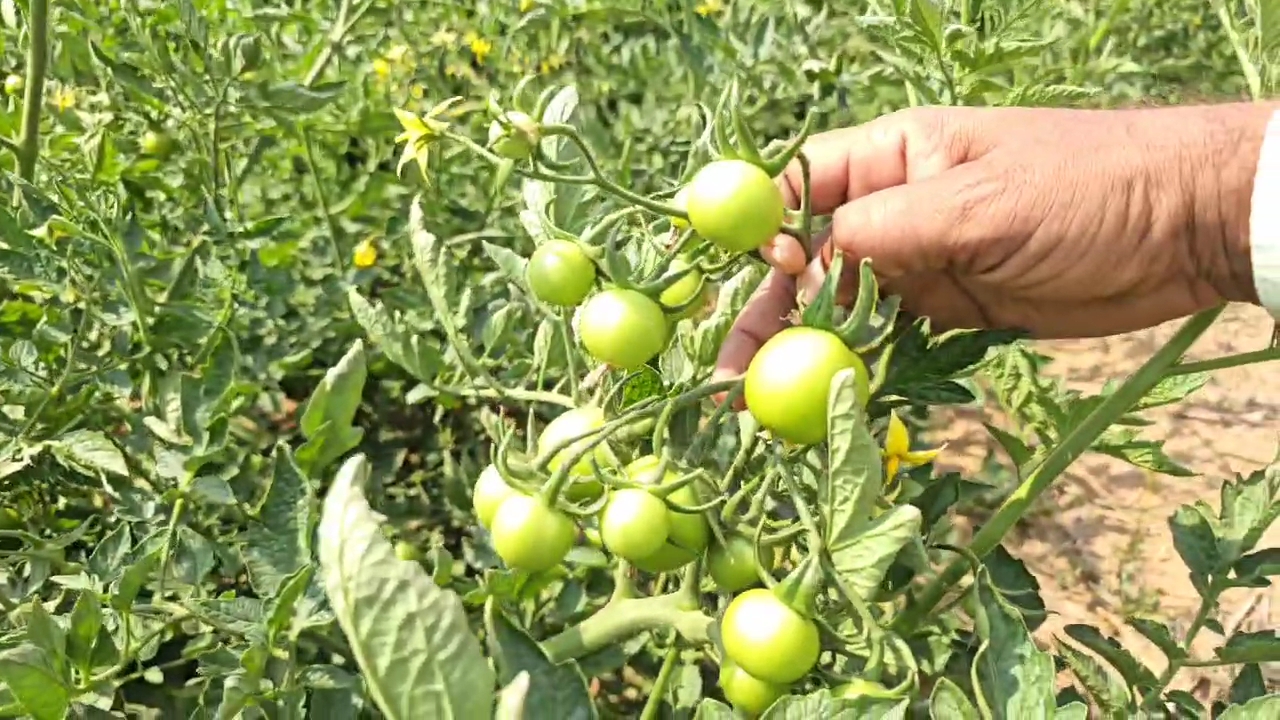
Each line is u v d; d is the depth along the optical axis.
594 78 1.16
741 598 0.31
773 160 0.32
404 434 0.80
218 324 0.52
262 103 0.68
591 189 0.46
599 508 0.32
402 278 0.87
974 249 0.40
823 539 0.30
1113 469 1.12
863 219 0.39
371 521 0.22
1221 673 0.86
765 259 0.40
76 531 0.49
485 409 0.46
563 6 1.08
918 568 0.37
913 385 0.38
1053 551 1.02
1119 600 0.97
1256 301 0.41
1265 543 0.99
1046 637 0.92
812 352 0.30
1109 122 0.41
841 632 0.37
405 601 0.22
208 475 0.48
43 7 0.56
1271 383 1.26
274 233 0.64
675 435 0.41
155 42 0.71
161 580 0.43
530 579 0.41
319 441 0.35
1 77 0.83
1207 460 1.14
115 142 0.74
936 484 0.49
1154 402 0.57
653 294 0.34
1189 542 0.50
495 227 0.85
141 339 0.57
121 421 0.64
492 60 1.19
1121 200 0.39
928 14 0.62
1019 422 0.69
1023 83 0.77
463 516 0.66
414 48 1.16
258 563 0.35
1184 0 1.63
